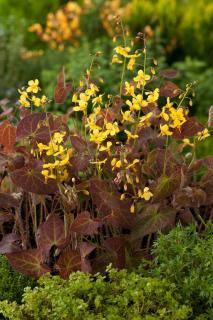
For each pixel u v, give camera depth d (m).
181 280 3.19
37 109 6.78
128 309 3.02
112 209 3.44
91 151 3.57
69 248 3.64
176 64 8.52
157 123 3.68
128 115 3.44
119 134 6.36
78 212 3.58
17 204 3.67
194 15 9.12
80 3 11.20
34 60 9.55
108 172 3.61
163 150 3.62
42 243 3.51
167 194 3.44
